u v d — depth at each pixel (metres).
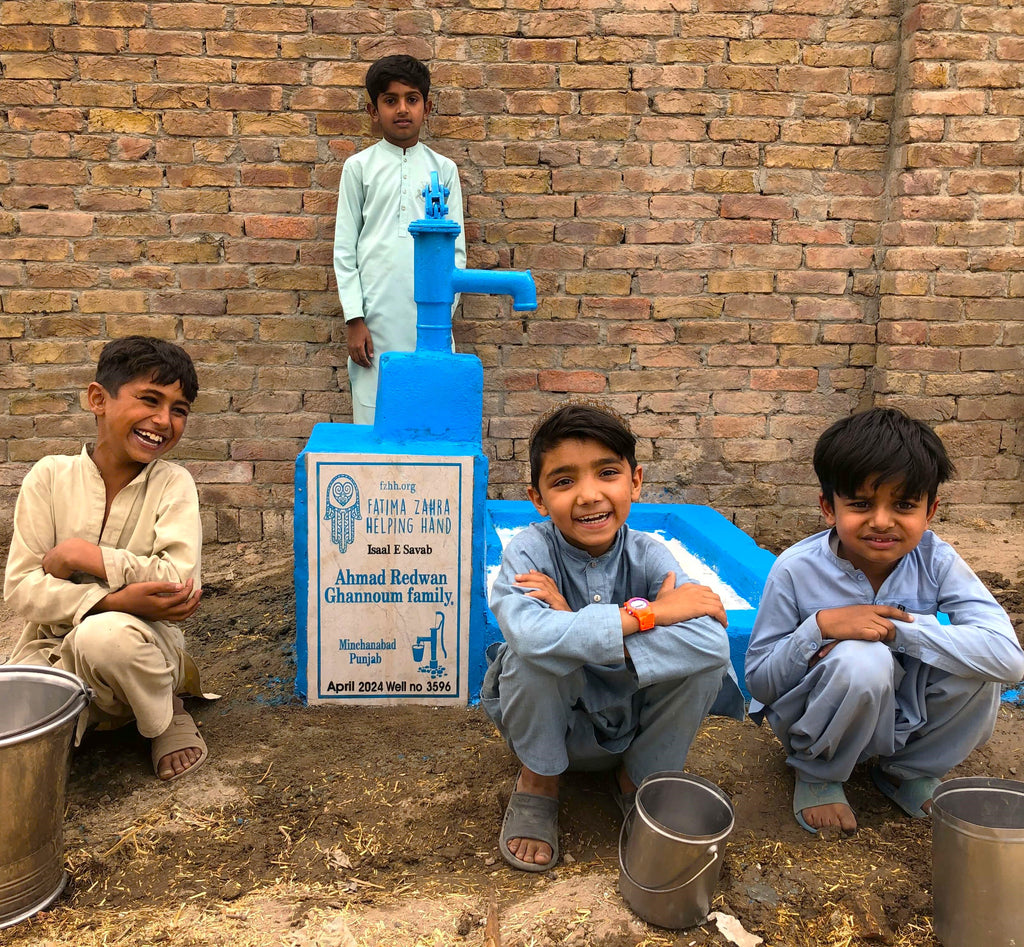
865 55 4.10
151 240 4.03
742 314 4.28
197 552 2.38
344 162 3.98
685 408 4.35
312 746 2.47
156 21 3.87
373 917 1.78
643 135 4.11
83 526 2.31
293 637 3.26
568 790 2.24
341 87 3.98
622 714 2.02
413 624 2.67
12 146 3.91
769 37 4.07
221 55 3.92
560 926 1.73
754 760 2.43
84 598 2.22
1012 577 3.71
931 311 4.17
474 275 2.84
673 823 1.88
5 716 1.99
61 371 4.10
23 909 1.77
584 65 4.04
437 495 2.59
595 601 2.06
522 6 3.98
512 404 4.30
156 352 2.24
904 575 2.12
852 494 1.96
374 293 3.87
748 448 4.39
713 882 1.71
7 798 1.68
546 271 4.20
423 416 2.75
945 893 1.69
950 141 4.02
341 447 2.63
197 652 3.14
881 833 2.10
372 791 2.26
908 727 2.09
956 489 4.34
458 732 2.56
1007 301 4.18
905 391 4.23
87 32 3.86
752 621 2.82
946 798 1.76
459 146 4.07
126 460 2.33
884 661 1.96
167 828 2.08
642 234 4.19
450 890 1.88
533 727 1.94
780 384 4.35
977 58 3.96
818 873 1.94
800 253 4.24
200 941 1.70
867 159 4.19
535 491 2.06
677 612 1.87
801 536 4.45
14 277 4.00
